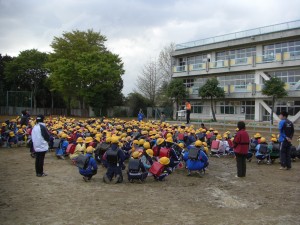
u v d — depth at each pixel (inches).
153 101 2116.1
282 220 234.4
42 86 2012.8
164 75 2212.1
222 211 254.7
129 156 450.6
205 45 1546.5
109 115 1999.3
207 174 406.9
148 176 386.6
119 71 1738.4
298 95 1195.3
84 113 1971.0
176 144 449.1
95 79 1679.4
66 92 1763.0
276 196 301.1
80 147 439.2
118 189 322.0
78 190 314.7
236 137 388.2
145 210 254.5
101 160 415.2
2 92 1668.3
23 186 328.5
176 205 269.4
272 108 1181.1
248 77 1403.8
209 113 1563.7
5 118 1378.0
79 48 1857.8
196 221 230.4
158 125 676.1
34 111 1915.6
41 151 370.6
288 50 1263.5
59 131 571.8
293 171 428.5
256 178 383.6
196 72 1582.2
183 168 442.0
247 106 1414.9
